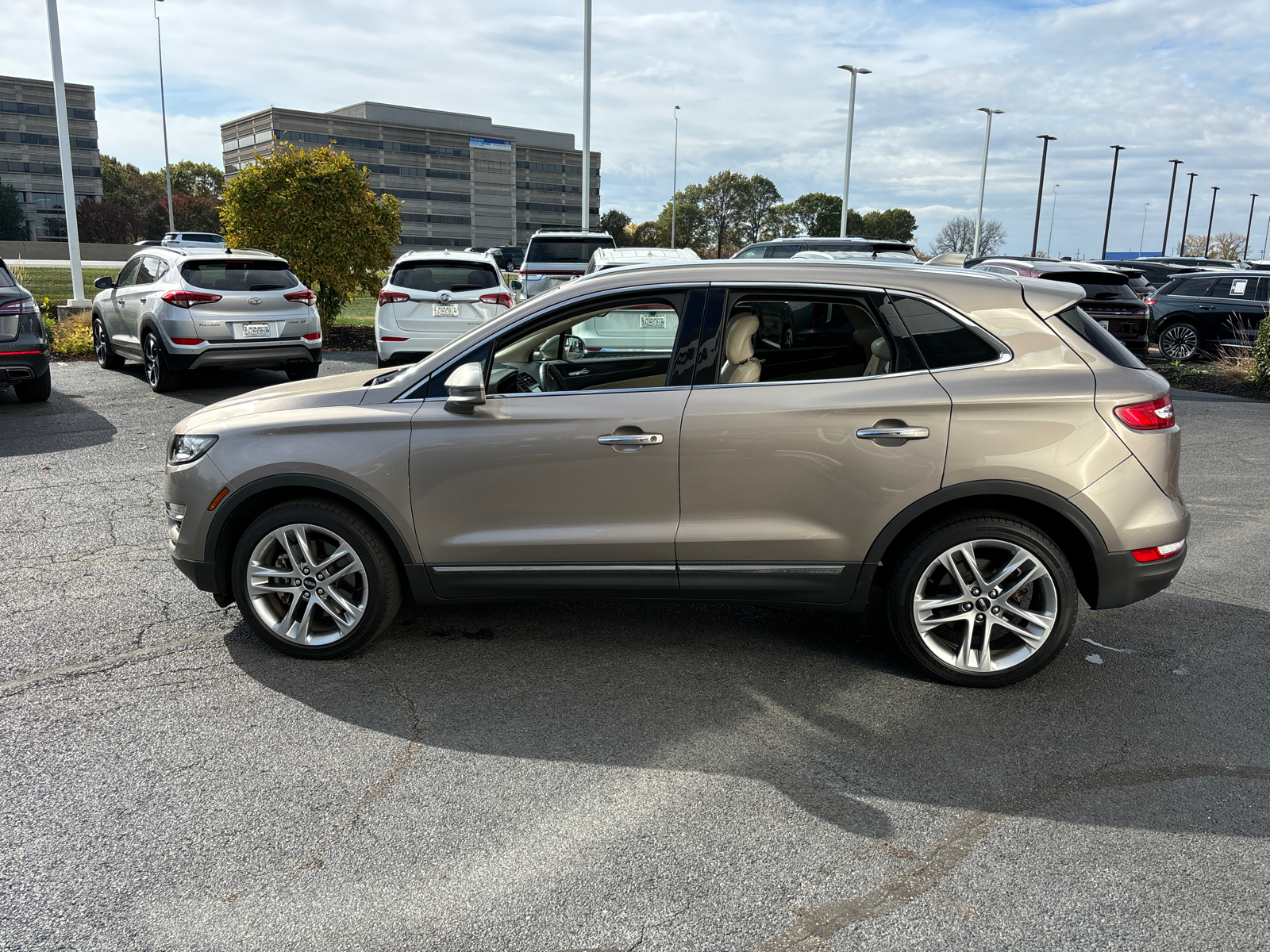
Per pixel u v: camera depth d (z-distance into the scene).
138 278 11.80
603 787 2.97
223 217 16.81
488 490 3.71
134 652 4.03
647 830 2.73
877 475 3.51
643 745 3.25
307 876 2.51
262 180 16.55
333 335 17.30
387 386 3.86
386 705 3.54
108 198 111.31
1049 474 3.43
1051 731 3.35
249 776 3.03
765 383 3.62
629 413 3.62
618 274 3.78
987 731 3.35
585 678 3.80
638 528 3.67
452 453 3.70
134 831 2.71
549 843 2.66
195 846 2.65
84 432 8.79
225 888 2.46
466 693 3.65
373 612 3.88
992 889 2.45
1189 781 3.00
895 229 101.44
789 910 2.37
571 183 129.12
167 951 2.22
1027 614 3.59
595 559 3.71
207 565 3.95
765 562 3.65
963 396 3.45
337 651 3.93
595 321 3.79
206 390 11.27
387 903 2.40
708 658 4.00
